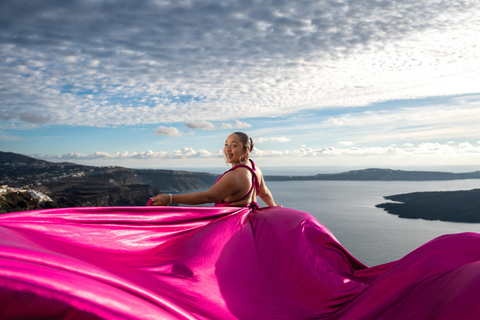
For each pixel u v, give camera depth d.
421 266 1.74
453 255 1.73
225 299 2.09
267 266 2.59
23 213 1.98
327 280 2.41
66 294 1.07
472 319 1.26
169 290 1.91
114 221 2.36
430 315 1.49
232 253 2.59
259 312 2.10
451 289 1.47
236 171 3.56
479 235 1.86
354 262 2.75
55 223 2.07
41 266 1.11
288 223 2.95
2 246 1.11
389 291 1.78
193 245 2.49
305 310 2.16
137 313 1.18
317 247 2.77
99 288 1.16
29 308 1.02
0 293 0.99
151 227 2.56
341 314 1.99
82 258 1.83
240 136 3.72
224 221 2.88
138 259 2.24
